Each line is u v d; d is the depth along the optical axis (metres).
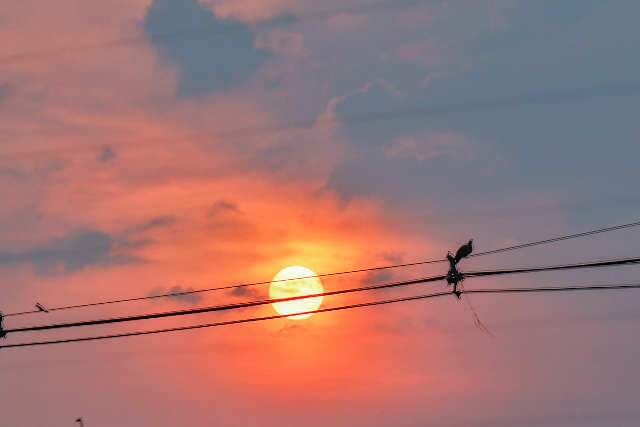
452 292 26.86
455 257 26.72
